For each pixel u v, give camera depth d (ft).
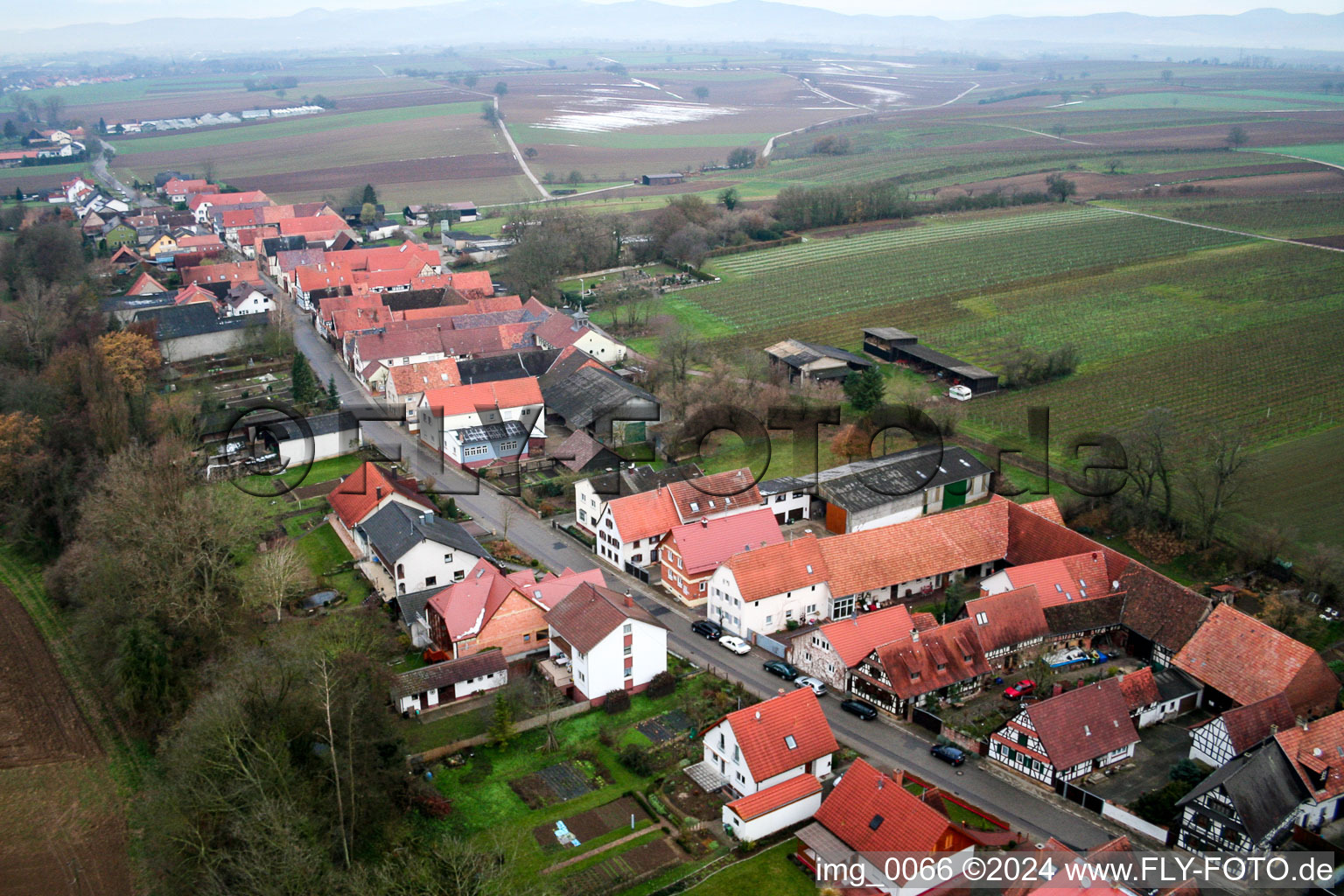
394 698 245.04
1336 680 248.32
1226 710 236.63
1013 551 315.99
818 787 218.79
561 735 245.24
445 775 229.25
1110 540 337.11
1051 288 636.48
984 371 468.75
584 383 440.04
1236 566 313.32
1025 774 230.68
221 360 523.29
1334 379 463.42
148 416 390.42
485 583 282.36
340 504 344.69
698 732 244.42
